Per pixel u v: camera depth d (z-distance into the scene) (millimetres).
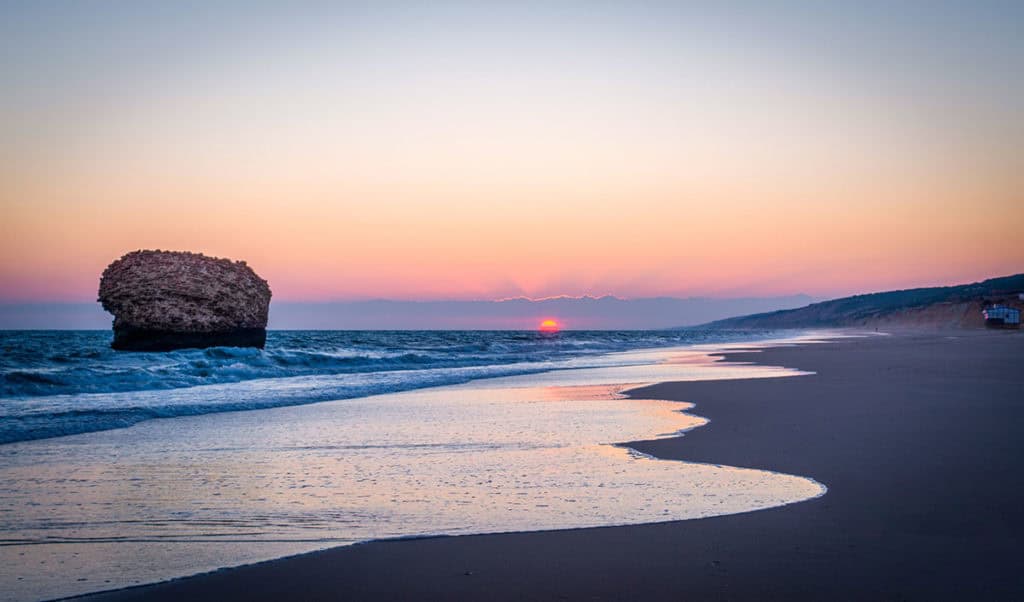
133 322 38312
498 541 6031
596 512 6965
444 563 5469
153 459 10031
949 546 5703
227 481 8578
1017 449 9930
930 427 12031
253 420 14367
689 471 8945
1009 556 5449
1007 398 16391
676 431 12289
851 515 6656
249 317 42094
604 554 5625
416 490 8039
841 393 18016
